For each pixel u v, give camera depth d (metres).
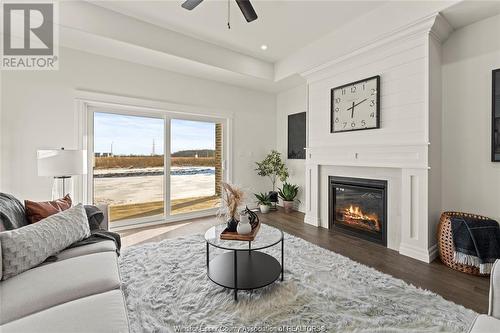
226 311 1.71
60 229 1.74
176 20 3.14
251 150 5.00
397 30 2.63
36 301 1.17
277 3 2.78
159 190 4.03
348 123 3.29
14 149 2.86
